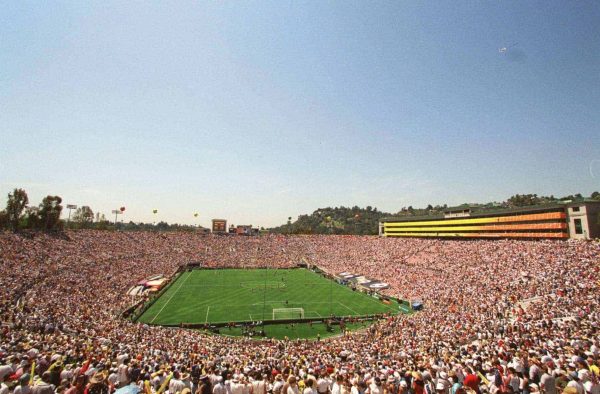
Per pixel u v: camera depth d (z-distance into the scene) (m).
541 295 43.84
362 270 89.88
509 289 49.38
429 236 119.50
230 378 16.05
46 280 56.62
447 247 87.81
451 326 37.53
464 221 105.06
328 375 17.33
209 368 18.00
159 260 96.12
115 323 39.56
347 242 123.94
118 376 15.06
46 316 35.44
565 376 12.31
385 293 68.50
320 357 27.08
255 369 19.20
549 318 32.56
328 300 64.19
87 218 159.88
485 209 99.81
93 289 57.97
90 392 11.66
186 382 15.02
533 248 65.38
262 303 60.91
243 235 133.88
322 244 125.19
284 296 67.06
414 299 60.22
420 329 39.19
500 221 92.38
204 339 36.84
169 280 78.69
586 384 12.34
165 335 36.78
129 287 65.69
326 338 43.56
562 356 17.39
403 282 71.50
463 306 47.81
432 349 28.59
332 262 104.94
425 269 76.75
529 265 57.44
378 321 48.91
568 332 26.06
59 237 86.06
